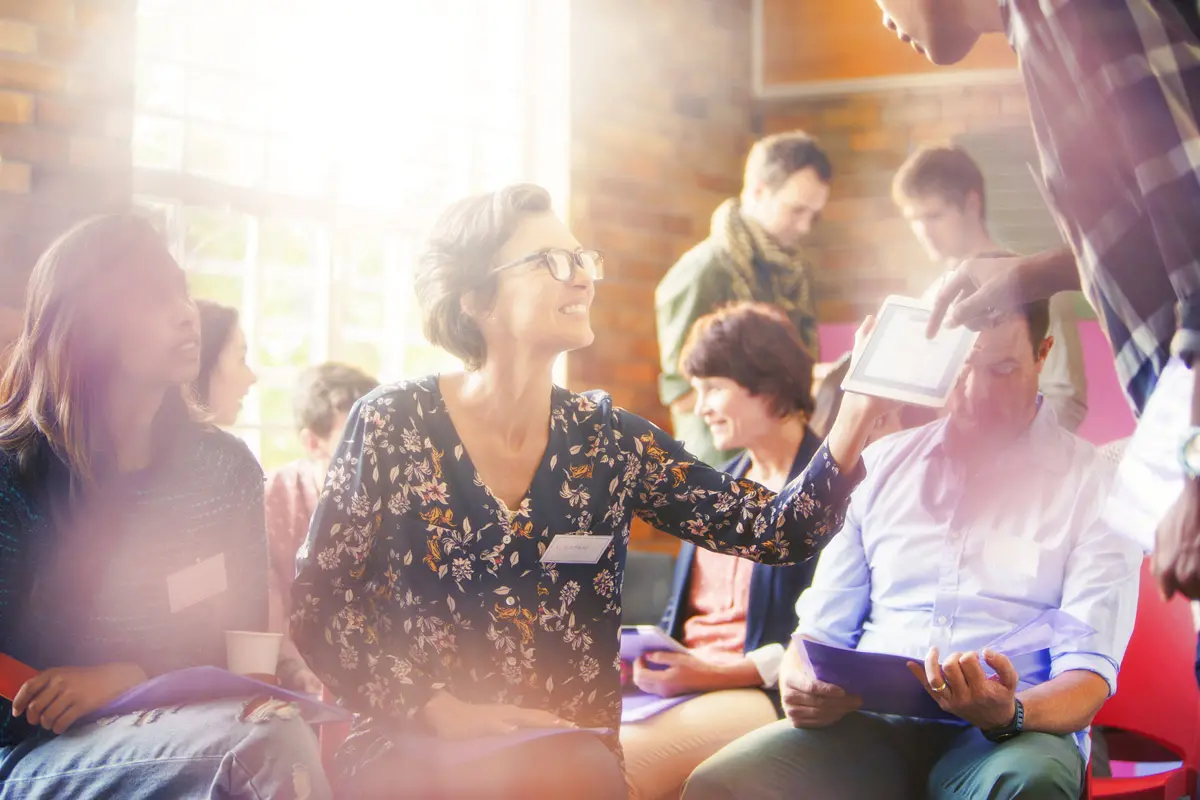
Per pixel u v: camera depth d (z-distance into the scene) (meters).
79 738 1.85
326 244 4.46
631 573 3.42
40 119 3.48
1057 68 1.27
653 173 4.96
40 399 1.99
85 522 2.01
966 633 2.18
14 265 3.40
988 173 4.56
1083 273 1.30
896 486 2.34
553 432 1.89
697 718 2.50
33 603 1.99
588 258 1.89
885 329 1.82
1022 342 2.21
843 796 2.07
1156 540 1.13
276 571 3.15
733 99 5.16
